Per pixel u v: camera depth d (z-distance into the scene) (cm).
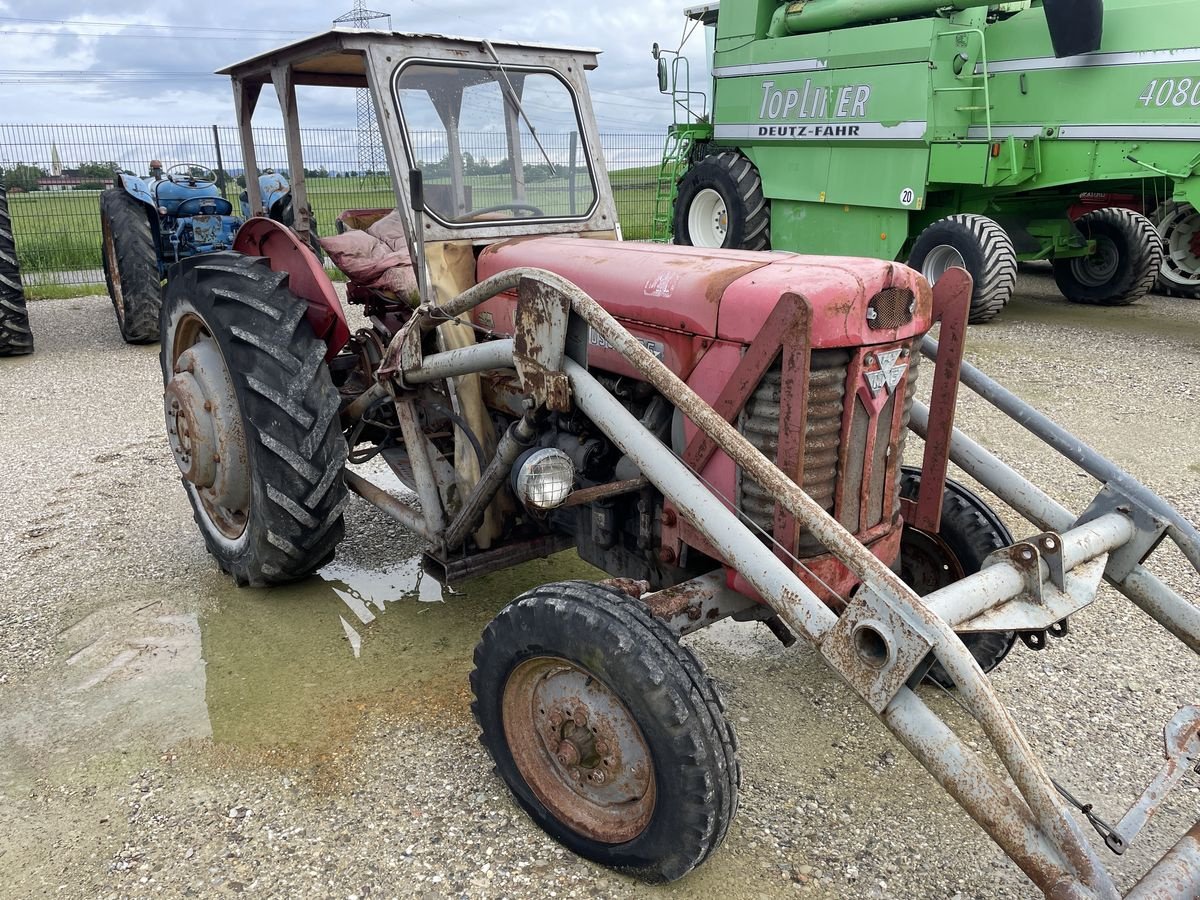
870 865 230
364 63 310
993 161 829
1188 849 181
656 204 1208
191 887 221
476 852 232
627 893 219
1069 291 1006
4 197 750
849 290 219
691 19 1120
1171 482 481
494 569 309
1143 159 767
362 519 444
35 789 255
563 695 226
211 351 354
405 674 311
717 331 233
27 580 376
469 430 305
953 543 298
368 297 400
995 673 315
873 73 873
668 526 253
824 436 227
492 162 334
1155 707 297
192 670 313
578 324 234
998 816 172
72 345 827
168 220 906
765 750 274
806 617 195
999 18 846
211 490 356
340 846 234
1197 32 717
